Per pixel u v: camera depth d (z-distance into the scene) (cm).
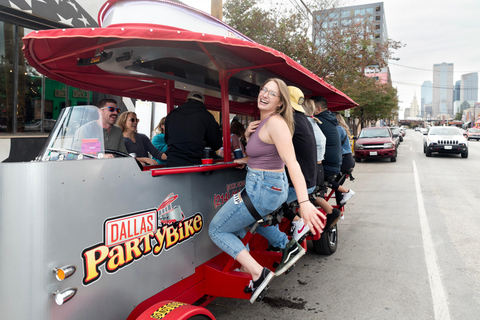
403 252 466
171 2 252
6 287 157
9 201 154
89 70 324
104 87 394
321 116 400
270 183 228
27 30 582
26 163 154
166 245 222
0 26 543
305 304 338
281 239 290
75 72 326
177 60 323
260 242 340
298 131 278
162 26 243
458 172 1188
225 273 254
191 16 262
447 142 1702
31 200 152
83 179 170
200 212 254
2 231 156
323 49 1279
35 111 600
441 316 310
